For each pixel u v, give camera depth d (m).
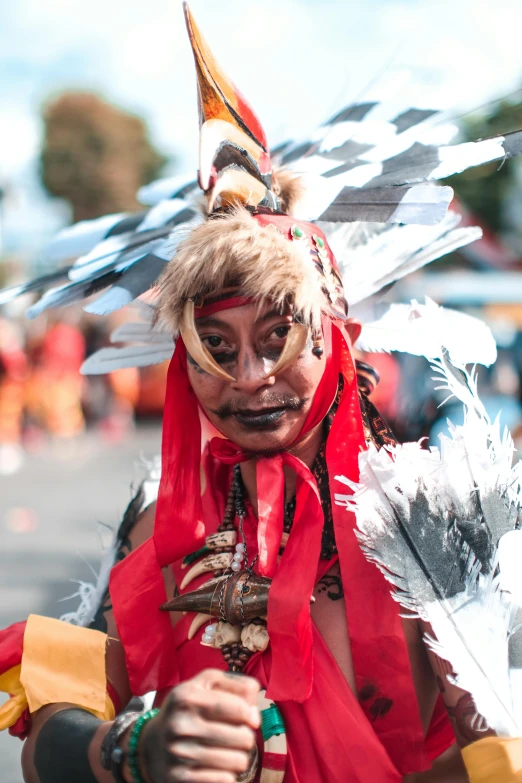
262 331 1.24
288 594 1.23
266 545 1.27
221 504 1.44
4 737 3.24
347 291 1.57
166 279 1.27
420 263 1.61
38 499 8.15
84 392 13.22
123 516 1.55
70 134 36.19
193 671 1.33
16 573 5.41
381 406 4.61
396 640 1.25
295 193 1.42
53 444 12.29
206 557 1.38
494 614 1.21
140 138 37.91
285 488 1.38
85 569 5.46
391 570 1.22
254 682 1.07
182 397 1.38
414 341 1.45
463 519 1.25
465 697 1.22
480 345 1.40
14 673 1.38
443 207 1.30
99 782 1.22
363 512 1.24
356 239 1.65
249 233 1.23
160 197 1.77
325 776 1.23
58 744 1.27
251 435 1.27
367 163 1.48
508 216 11.31
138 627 1.35
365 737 1.22
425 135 1.51
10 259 17.31
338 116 1.70
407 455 1.26
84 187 36.12
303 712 1.25
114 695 1.38
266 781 1.23
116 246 1.52
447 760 1.46
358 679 1.25
